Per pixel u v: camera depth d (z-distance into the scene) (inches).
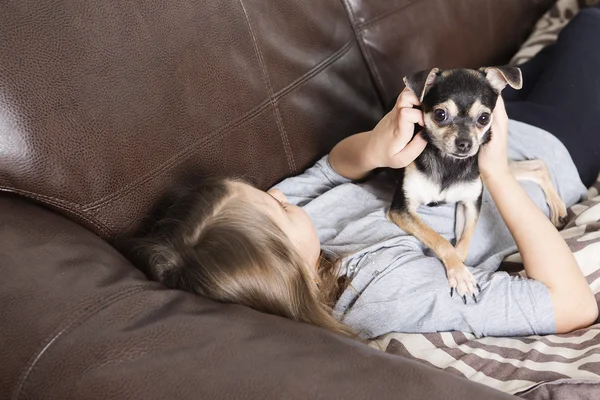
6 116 36.2
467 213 54.1
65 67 38.9
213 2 48.6
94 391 28.1
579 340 41.2
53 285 32.1
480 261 55.1
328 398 27.4
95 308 31.3
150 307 32.1
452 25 71.6
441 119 51.0
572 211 57.9
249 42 51.6
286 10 55.0
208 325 31.2
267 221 40.4
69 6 39.7
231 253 37.3
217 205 40.9
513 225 47.4
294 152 56.9
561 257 45.4
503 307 43.5
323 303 43.1
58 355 29.4
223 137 49.5
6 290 31.6
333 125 60.5
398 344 42.5
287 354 29.6
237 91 50.5
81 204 39.6
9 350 29.8
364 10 64.3
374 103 66.3
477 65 76.5
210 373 28.5
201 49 47.5
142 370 28.7
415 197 53.7
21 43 37.3
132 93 42.4
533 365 39.0
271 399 27.3
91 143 39.8
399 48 66.8
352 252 49.3
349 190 55.6
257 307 37.2
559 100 65.6
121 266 35.5
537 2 84.0
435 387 28.4
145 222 43.4
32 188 37.3
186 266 37.4
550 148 61.9
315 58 58.3
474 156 52.8
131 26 42.8
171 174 45.3
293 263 39.9
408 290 44.8
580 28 69.9
